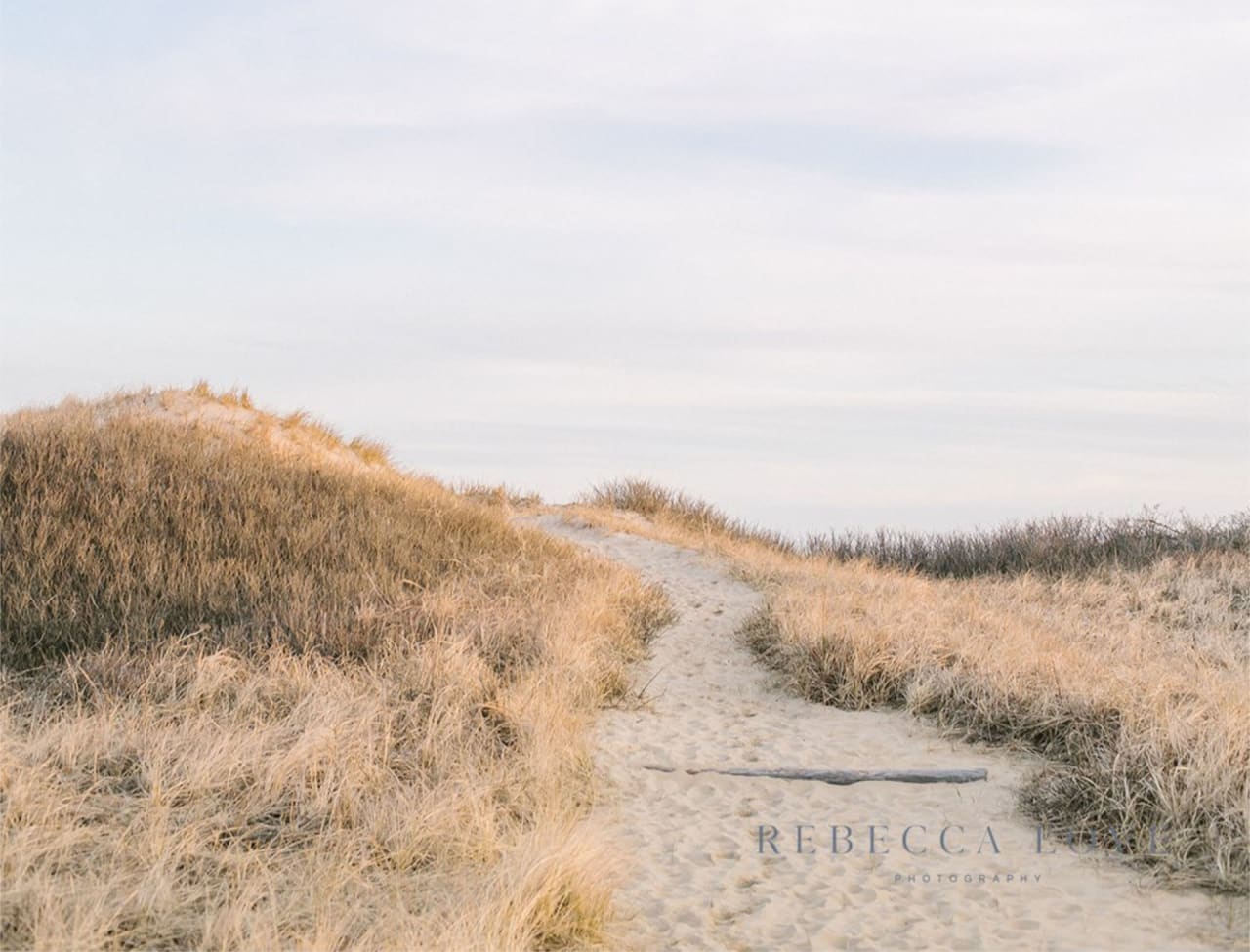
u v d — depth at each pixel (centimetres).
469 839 584
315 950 438
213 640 872
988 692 894
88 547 1020
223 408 1842
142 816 550
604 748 831
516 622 1011
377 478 1692
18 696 722
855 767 801
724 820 707
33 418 1473
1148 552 1744
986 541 1997
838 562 1853
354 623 949
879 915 555
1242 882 551
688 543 1947
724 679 1093
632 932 530
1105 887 571
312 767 632
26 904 448
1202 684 866
